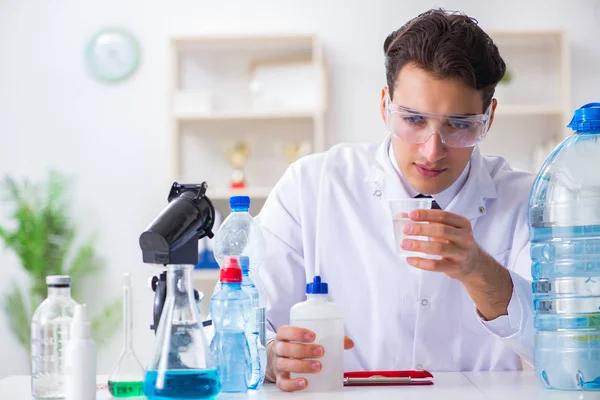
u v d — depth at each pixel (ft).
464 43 6.01
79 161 17.58
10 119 17.63
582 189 5.40
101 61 17.58
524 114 16.96
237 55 17.56
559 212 5.44
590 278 5.30
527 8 17.33
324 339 5.24
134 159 17.56
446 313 7.11
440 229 5.22
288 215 7.40
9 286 17.47
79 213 17.49
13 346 17.30
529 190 7.36
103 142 17.58
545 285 5.48
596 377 5.19
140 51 17.62
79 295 17.22
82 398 4.65
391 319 7.11
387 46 6.90
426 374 5.81
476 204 7.19
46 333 4.90
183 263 4.94
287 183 7.54
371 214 7.29
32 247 16.75
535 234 5.68
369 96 17.37
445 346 7.14
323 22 17.49
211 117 16.81
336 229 7.29
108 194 17.52
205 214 5.09
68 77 17.65
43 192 17.51
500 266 5.81
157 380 4.62
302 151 17.29
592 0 17.26
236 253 6.25
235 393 5.13
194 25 17.66
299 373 5.18
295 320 5.29
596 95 17.21
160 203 17.48
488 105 6.33
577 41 17.28
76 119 17.61
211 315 5.46
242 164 17.29
